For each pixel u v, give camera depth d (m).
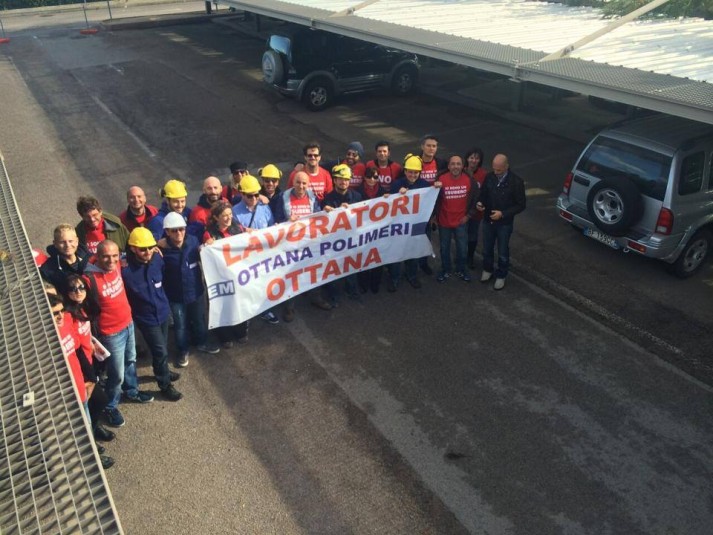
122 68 19.47
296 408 6.11
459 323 7.43
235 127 14.32
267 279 6.84
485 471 5.40
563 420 5.95
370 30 11.55
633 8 12.09
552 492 5.20
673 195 7.61
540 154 12.79
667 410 6.09
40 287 4.27
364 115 15.27
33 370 3.38
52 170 11.97
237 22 26.14
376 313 7.62
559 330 7.29
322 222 6.96
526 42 10.16
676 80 7.60
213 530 4.87
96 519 2.48
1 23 26.61
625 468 5.43
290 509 5.04
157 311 5.79
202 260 6.23
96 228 6.34
